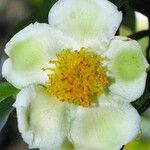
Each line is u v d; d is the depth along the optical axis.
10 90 0.17
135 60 0.16
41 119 0.17
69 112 0.17
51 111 0.17
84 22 0.17
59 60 0.17
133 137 0.17
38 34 0.17
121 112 0.17
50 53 0.17
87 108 0.17
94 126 0.17
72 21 0.17
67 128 0.17
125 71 0.17
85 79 0.17
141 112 0.18
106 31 0.16
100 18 0.16
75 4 0.16
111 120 0.17
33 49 0.17
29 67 0.17
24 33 0.17
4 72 0.17
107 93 0.17
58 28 0.17
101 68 0.17
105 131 0.17
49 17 0.17
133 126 0.17
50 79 0.17
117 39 0.16
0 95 0.17
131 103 0.17
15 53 0.17
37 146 0.17
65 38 0.17
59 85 0.17
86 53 0.17
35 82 0.17
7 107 0.17
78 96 0.17
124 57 0.17
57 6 0.16
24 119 0.16
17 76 0.17
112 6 0.16
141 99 0.18
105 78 0.17
